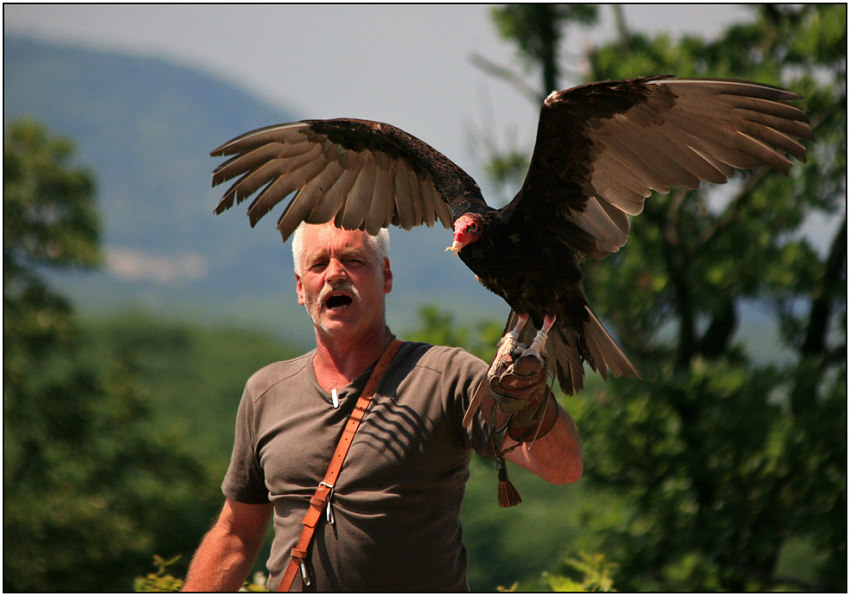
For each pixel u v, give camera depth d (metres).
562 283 4.73
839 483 15.95
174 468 23.56
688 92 4.28
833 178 17.23
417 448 4.39
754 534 16.36
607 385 16.81
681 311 18.42
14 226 23.20
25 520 20.94
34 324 23.11
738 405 16.64
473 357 4.59
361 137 5.16
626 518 16.47
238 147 5.09
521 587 9.30
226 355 85.06
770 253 18.14
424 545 4.37
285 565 4.46
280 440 4.64
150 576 5.62
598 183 4.66
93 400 23.81
